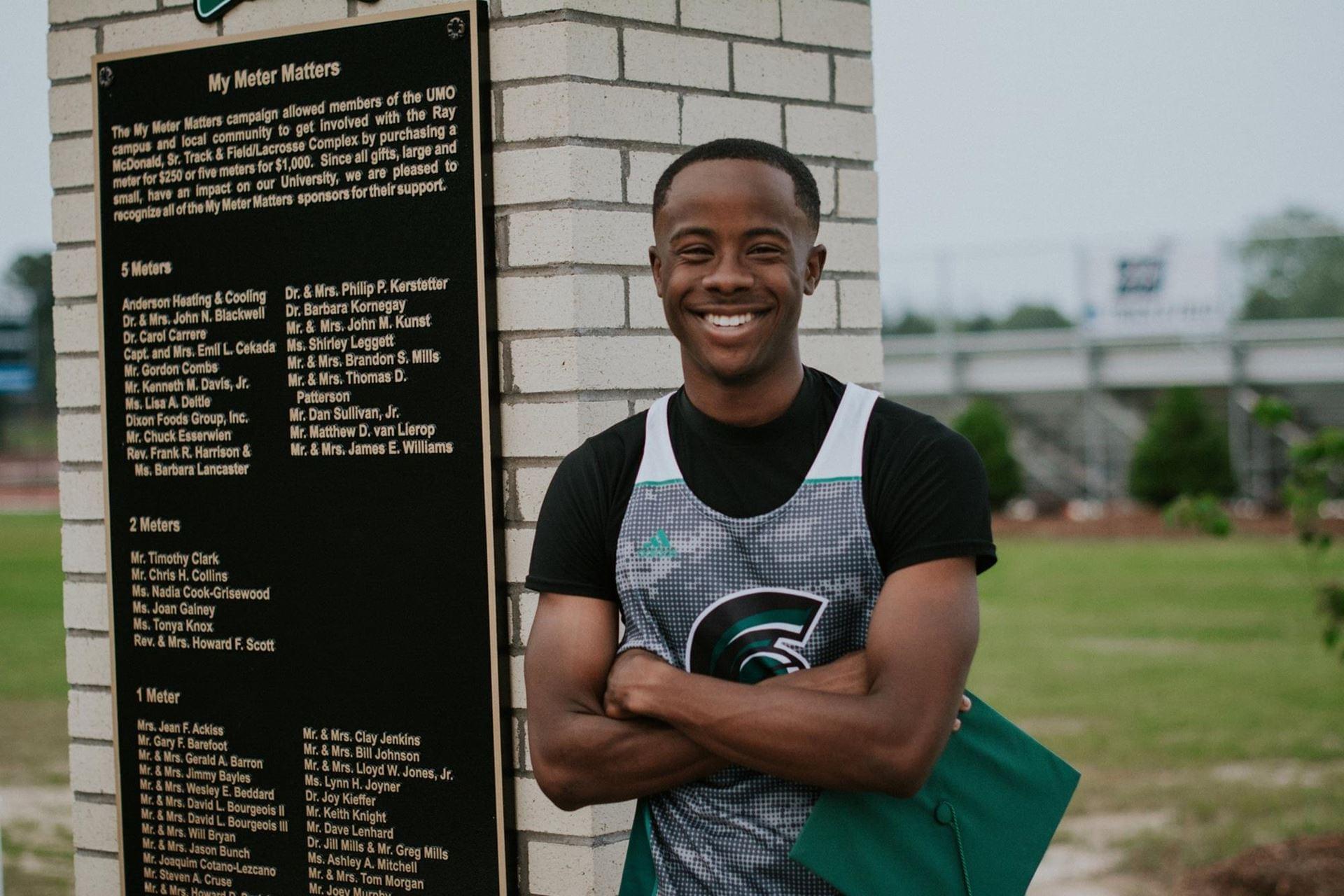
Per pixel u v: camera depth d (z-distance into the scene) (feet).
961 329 84.79
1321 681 32.91
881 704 7.04
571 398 10.22
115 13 11.89
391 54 10.57
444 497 10.48
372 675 10.76
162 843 11.62
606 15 10.42
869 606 7.41
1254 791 23.82
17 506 79.00
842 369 12.09
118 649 11.72
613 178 10.44
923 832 7.51
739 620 7.37
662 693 7.27
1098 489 77.15
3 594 48.96
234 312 11.21
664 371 10.74
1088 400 79.77
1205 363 77.46
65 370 12.26
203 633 11.41
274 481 11.09
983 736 7.68
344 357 10.80
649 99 10.66
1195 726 28.81
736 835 7.41
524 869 10.49
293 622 11.03
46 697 32.78
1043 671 34.83
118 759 11.75
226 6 11.32
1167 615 42.68
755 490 7.43
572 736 7.55
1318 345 75.20
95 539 12.20
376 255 10.66
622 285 10.49
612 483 7.75
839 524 7.32
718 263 7.29
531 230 10.32
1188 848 20.85
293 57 10.93
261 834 11.25
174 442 11.47
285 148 10.98
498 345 10.47
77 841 12.34
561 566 7.78
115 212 11.64
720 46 11.14
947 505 7.23
